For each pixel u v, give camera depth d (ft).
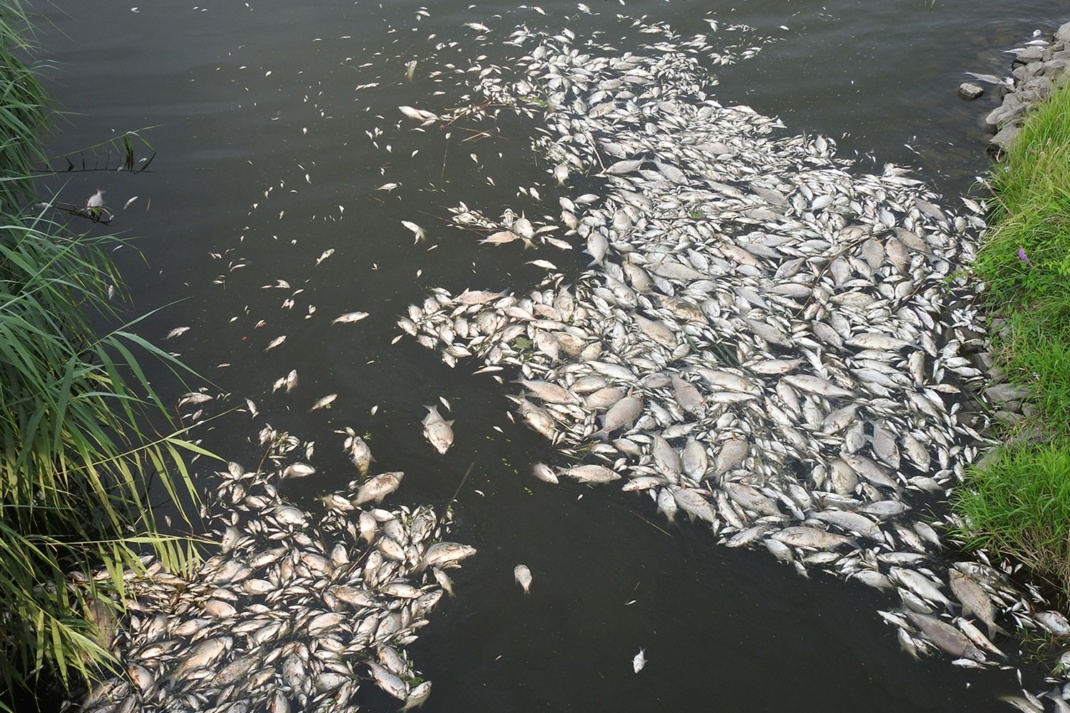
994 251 16.56
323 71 21.38
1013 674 11.37
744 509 13.11
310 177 18.61
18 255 11.94
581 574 12.42
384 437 14.11
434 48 22.13
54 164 18.78
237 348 15.42
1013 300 15.89
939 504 13.20
